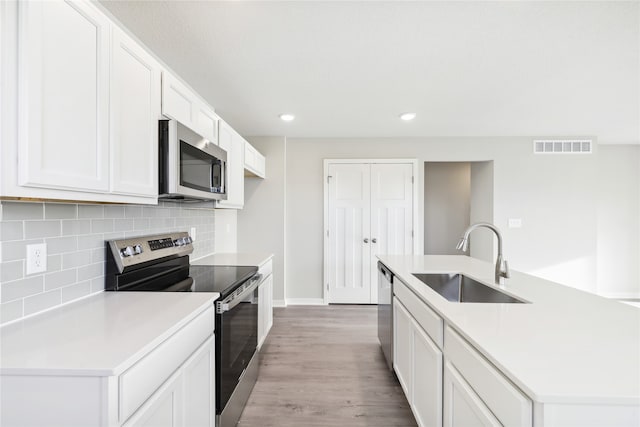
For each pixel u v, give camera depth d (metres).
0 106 0.79
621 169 4.55
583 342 0.94
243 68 2.16
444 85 2.46
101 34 1.10
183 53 1.96
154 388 0.97
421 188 4.22
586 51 1.94
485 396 0.93
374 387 2.23
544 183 4.16
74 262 1.38
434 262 2.54
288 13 1.56
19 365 0.79
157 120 1.48
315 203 4.29
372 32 1.73
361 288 4.29
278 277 4.17
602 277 4.55
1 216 1.07
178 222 2.40
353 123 3.54
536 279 1.90
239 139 2.82
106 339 0.96
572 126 3.67
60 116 0.93
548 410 0.69
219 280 1.90
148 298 1.44
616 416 0.68
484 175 4.39
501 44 1.86
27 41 0.82
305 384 2.27
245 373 1.96
